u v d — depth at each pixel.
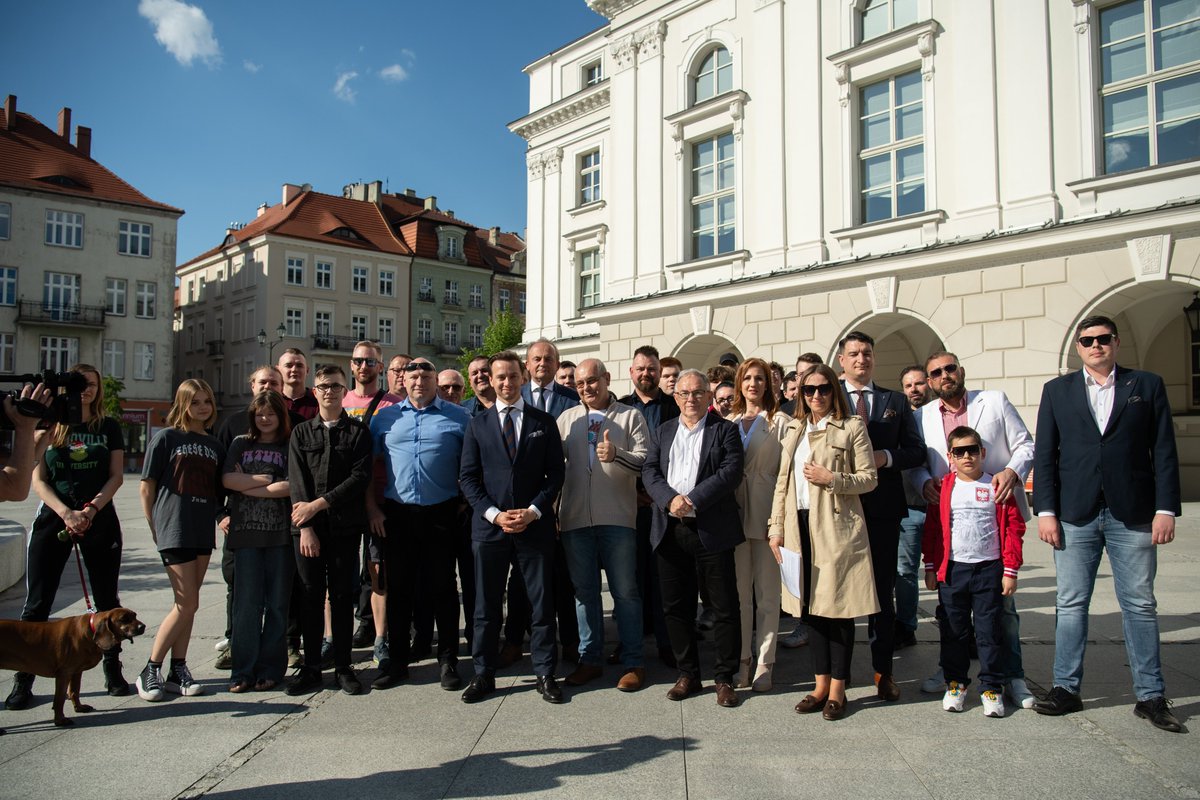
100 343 41.50
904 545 5.52
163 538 4.59
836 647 4.23
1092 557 4.17
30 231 39.72
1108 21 12.20
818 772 3.47
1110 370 4.19
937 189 13.67
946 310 13.41
